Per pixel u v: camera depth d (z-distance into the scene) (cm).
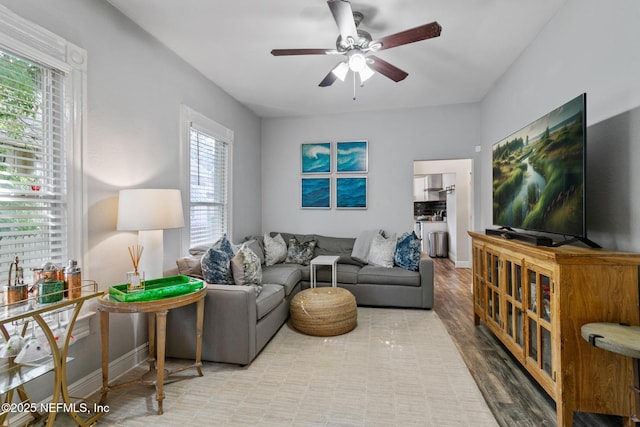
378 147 494
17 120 179
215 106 385
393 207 491
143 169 268
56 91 199
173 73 307
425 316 362
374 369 241
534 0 234
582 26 219
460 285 510
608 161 196
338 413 189
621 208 186
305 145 516
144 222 226
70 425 176
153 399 206
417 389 214
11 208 176
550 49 259
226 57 317
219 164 406
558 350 170
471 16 252
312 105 468
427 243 838
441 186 883
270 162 529
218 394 211
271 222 530
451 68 346
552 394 180
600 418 184
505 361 252
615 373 164
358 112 500
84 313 211
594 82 208
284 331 321
